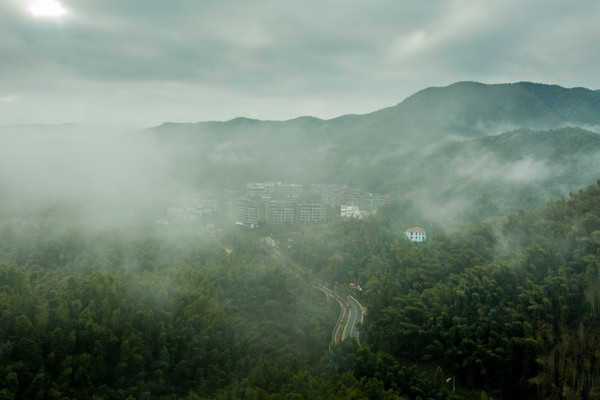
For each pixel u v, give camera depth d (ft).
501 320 500.33
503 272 558.56
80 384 451.53
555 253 565.94
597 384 419.13
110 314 522.47
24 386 419.13
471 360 481.05
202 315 584.40
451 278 602.03
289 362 549.95
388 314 582.35
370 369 471.21
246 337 594.65
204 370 524.52
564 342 454.40
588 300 480.23
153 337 526.57
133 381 480.64
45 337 461.37
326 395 420.36
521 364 463.42
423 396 426.51
